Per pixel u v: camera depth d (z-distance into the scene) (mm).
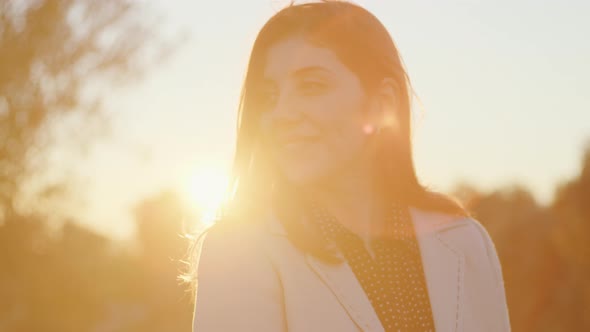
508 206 12312
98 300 13570
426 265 1331
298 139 1215
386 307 1236
